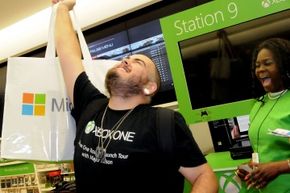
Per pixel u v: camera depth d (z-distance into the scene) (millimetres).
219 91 1600
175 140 1069
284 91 1385
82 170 1146
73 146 1311
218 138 2205
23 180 3027
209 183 1048
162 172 1073
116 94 1266
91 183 1112
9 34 3195
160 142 1069
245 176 1377
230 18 1522
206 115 1618
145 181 1059
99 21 2682
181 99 1668
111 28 2727
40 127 1263
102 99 1309
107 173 1081
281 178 1323
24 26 3061
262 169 1290
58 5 1451
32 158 1233
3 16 2764
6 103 1221
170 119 1106
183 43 1656
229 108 1572
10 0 2467
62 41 1359
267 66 1379
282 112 1343
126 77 1251
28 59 1273
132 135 1107
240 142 1877
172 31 1655
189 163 1076
